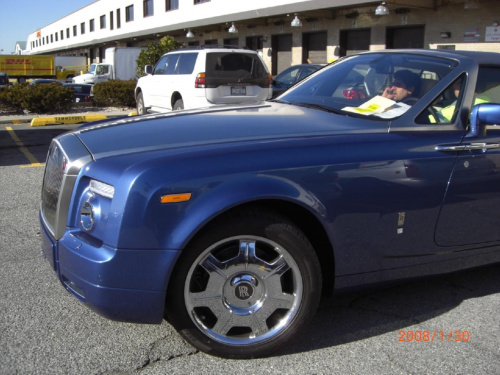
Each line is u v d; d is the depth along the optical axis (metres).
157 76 13.15
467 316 3.38
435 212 3.13
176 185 2.54
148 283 2.56
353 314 3.40
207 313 2.83
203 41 30.61
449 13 16.94
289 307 2.83
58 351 2.88
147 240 2.52
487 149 3.26
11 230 4.89
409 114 3.22
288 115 3.38
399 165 2.98
